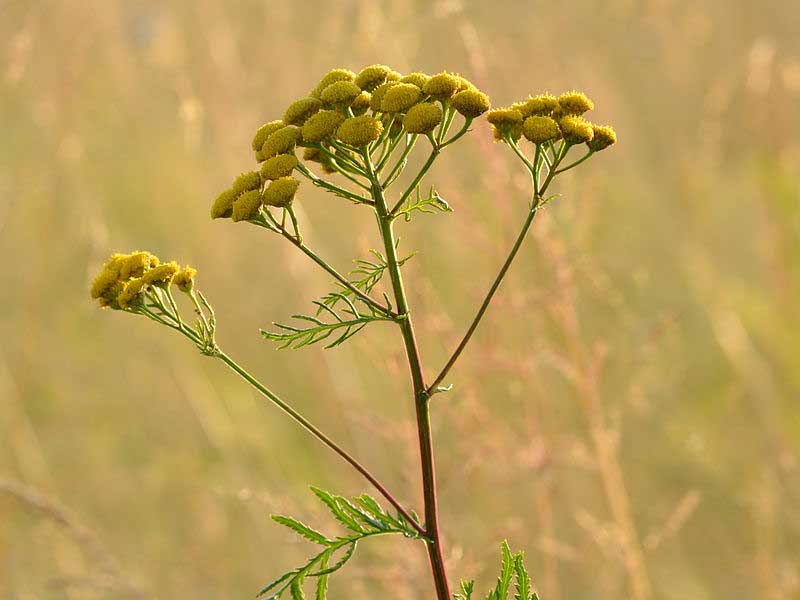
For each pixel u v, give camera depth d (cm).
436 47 110
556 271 85
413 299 93
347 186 110
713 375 106
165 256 116
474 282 97
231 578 94
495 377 96
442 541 81
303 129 60
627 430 99
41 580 90
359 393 102
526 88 111
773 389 103
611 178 116
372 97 61
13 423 102
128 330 115
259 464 103
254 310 114
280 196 60
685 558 93
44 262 114
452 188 91
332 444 60
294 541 83
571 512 93
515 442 85
